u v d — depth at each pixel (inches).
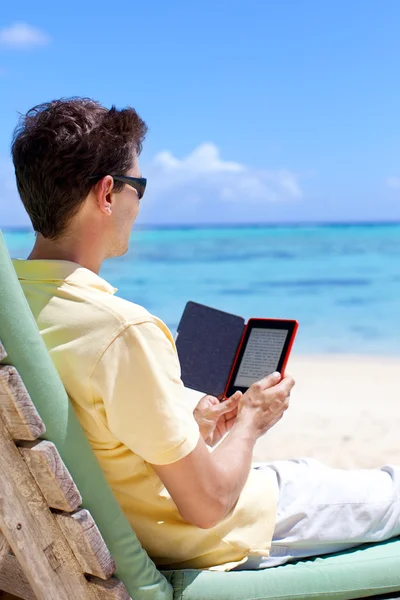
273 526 83.7
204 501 71.7
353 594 84.8
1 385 61.7
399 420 285.7
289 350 90.7
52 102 76.3
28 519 66.9
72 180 73.5
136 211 79.1
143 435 69.0
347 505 89.3
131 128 76.9
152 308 780.6
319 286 941.8
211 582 78.5
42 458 64.2
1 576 80.0
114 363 69.1
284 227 2352.4
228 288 944.9
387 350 489.7
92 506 70.0
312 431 269.1
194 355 96.7
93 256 77.6
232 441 79.0
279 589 81.0
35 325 67.0
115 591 69.8
